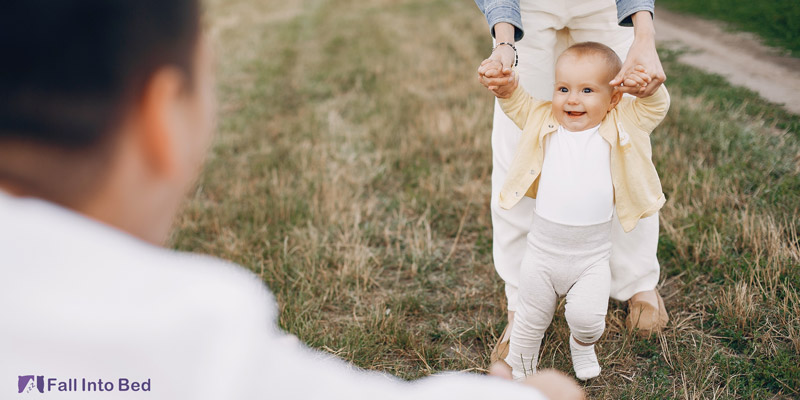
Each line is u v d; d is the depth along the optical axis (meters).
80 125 0.53
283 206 4.02
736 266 3.08
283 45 9.14
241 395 0.54
